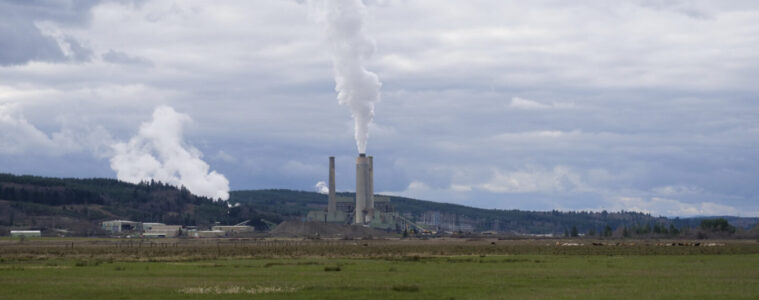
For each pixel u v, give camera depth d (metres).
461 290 73.50
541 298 66.00
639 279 87.88
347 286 76.25
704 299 65.44
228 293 69.88
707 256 160.25
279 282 83.00
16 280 86.12
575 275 95.50
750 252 181.38
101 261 133.25
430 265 119.94
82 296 68.19
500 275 95.25
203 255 161.75
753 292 71.62
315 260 139.00
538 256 160.62
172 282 83.25
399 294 69.25
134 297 67.06
